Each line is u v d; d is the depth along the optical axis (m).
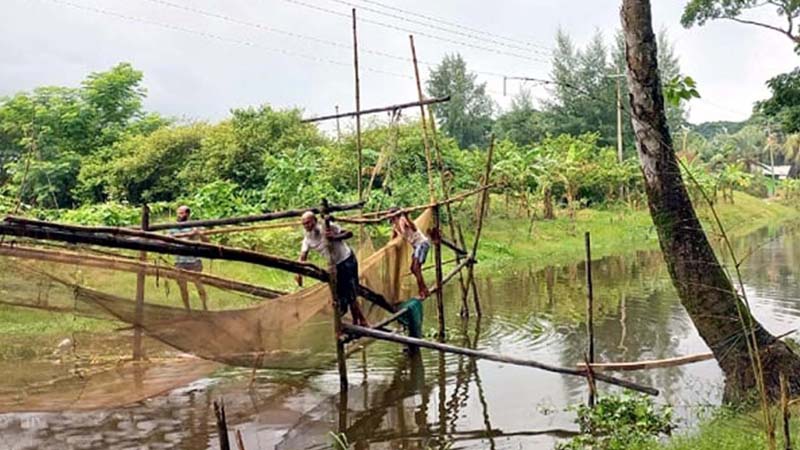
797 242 28.56
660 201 7.80
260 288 8.75
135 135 33.34
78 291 6.71
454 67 61.00
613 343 11.80
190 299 7.67
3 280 6.41
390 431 7.95
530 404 8.80
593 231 31.11
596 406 8.23
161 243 6.95
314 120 13.62
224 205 20.00
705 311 7.73
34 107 33.12
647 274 20.03
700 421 7.47
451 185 25.47
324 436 7.77
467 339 12.36
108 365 6.92
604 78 51.41
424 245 11.60
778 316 13.46
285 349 8.56
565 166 32.31
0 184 32.09
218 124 29.62
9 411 6.53
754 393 7.39
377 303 10.76
